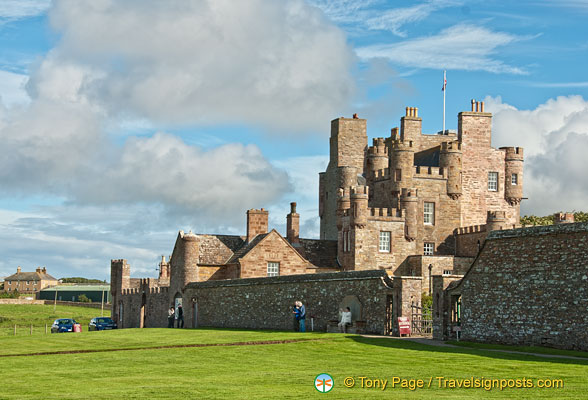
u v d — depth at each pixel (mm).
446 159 88250
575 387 26938
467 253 84938
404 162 85938
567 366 31500
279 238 74812
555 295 37688
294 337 44656
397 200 85688
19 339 49750
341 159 97812
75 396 25953
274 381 29031
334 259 82438
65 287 196875
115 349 40656
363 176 98062
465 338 42594
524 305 39281
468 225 90250
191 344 42156
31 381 29672
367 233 80188
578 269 36688
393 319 46281
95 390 27141
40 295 197500
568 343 36844
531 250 39219
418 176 86688
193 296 68938
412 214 82375
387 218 81438
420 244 84938
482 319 41656
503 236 40844
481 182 91500
